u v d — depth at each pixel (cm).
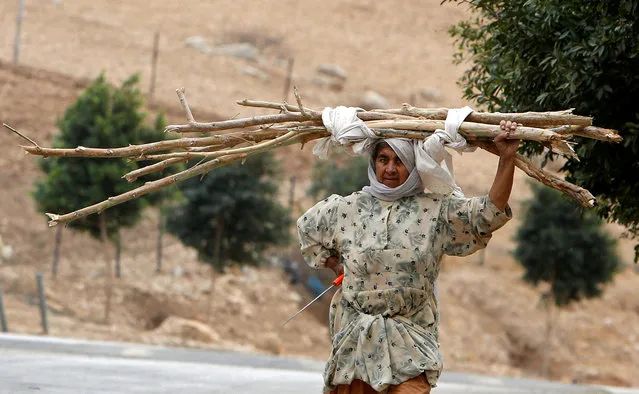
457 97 10819
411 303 1067
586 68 1529
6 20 9406
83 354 2670
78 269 5900
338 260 1114
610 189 1775
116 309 5431
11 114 7300
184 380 2178
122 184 5044
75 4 10544
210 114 8294
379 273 1064
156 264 6172
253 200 5512
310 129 1137
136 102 5153
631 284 7556
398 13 12681
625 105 1609
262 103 1164
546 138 1029
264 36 11431
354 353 1072
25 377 1919
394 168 1075
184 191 5528
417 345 1059
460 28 1948
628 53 1543
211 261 5588
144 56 9412
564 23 1560
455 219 1059
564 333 6812
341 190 6022
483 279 7075
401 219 1069
